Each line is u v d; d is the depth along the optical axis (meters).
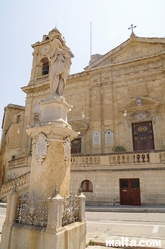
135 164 14.62
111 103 22.09
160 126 19.41
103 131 21.61
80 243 4.56
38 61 30.80
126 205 14.09
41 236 3.85
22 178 16.36
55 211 3.88
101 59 24.28
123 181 14.83
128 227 7.59
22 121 28.81
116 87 22.59
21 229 4.16
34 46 32.03
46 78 28.66
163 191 13.40
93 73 24.20
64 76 6.05
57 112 5.51
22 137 26.84
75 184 15.73
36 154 4.95
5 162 30.09
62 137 5.16
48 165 4.76
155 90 20.50
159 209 11.45
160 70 20.75
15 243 4.13
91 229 7.30
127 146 20.11
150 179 13.91
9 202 4.55
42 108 5.71
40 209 4.30
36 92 28.44
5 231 4.33
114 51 23.70
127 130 20.62
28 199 4.53
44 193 4.54
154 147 19.22
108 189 14.77
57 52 6.05
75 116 23.89
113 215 10.66
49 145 4.94
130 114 20.94
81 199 5.03
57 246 3.65
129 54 23.19
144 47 22.56
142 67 21.80
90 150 21.59
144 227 7.55
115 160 15.39
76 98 24.56
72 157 16.67
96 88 23.38
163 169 13.71
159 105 19.72
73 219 4.62
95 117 22.39
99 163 15.77
